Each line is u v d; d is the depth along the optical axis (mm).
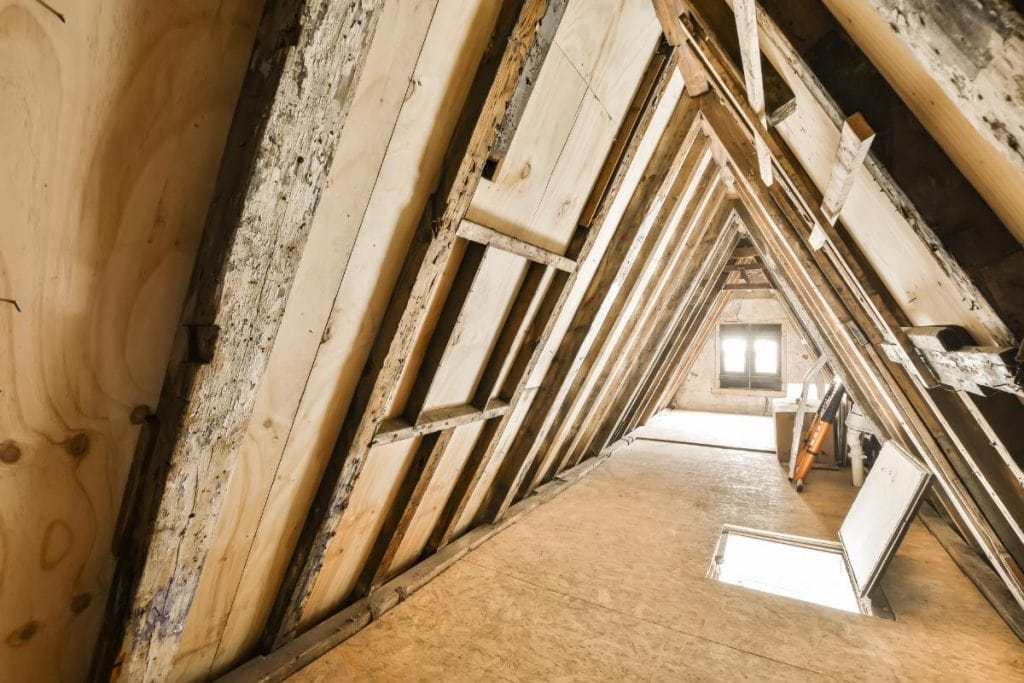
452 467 2156
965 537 2732
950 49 364
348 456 1368
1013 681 1661
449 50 1080
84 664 982
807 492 3928
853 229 1169
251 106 758
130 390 866
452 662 1664
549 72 1374
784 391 9789
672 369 7219
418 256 1255
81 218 730
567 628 1902
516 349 2129
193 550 993
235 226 775
